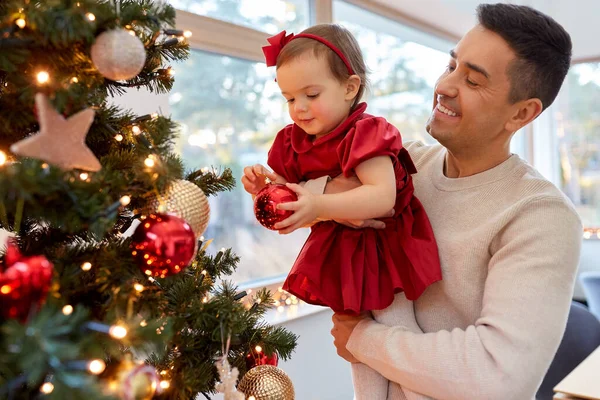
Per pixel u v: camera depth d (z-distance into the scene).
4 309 0.54
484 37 0.97
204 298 0.88
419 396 0.96
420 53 2.82
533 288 0.90
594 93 3.44
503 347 0.88
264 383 0.86
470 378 0.88
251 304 1.06
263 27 1.93
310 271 0.95
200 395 1.37
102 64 0.64
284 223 0.81
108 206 0.64
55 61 0.67
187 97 1.71
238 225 1.88
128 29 0.72
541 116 3.60
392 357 0.95
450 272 1.02
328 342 1.95
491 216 1.00
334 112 0.94
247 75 1.90
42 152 0.58
